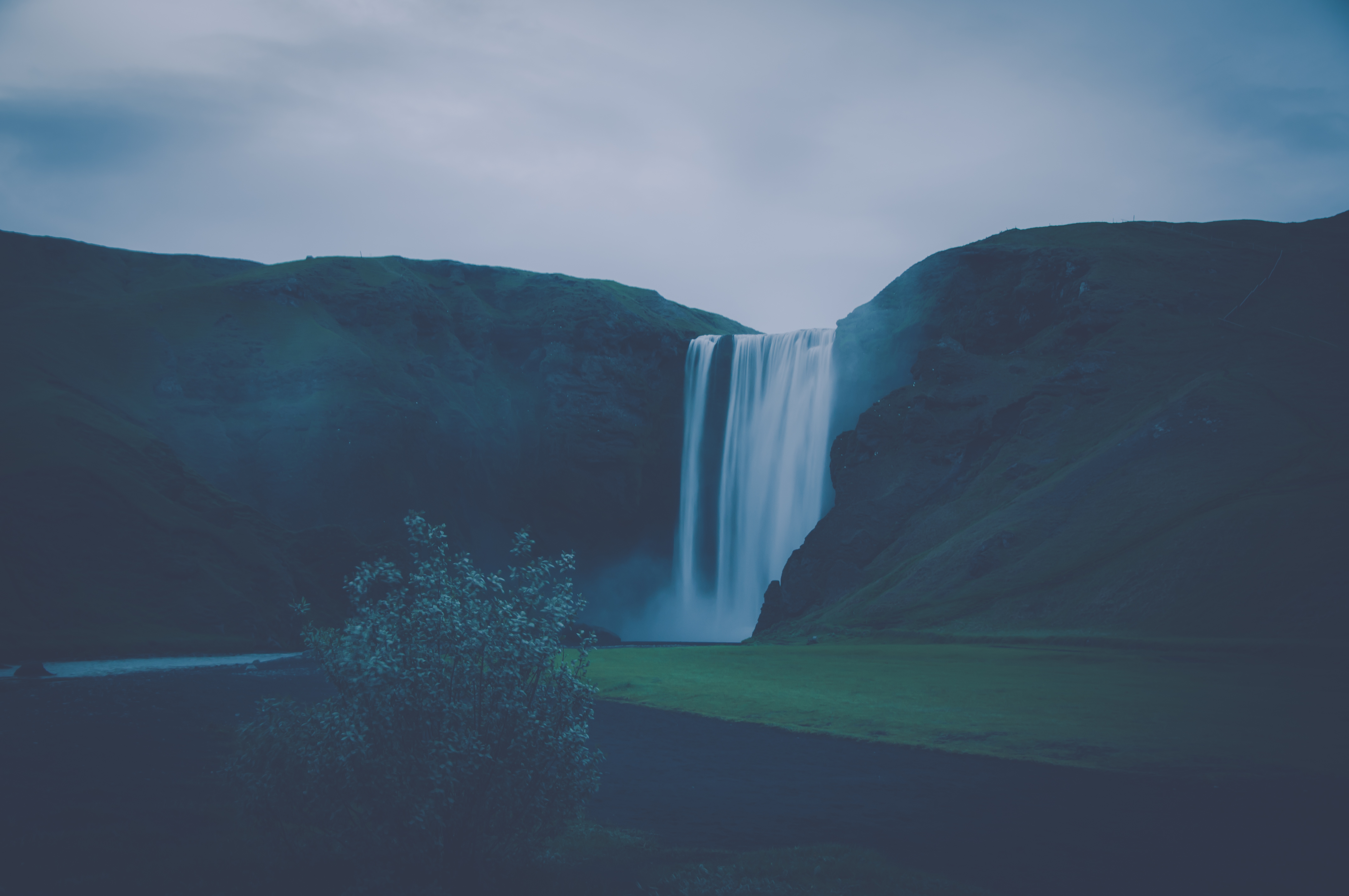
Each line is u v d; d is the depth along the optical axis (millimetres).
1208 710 36344
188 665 75375
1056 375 123938
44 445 108500
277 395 153625
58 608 93750
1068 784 24234
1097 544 90000
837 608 108000
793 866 14188
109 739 29016
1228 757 27031
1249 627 66500
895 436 131875
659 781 24875
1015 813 20375
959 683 47188
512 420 183500
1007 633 81562
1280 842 17500
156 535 107312
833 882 13336
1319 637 61594
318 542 126500
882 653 68000
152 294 161750
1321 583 67188
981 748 30484
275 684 55656
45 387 122562
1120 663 57750
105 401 131125
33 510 100438
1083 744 29453
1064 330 130125
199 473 136125
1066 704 38469
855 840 17422
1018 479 112250
